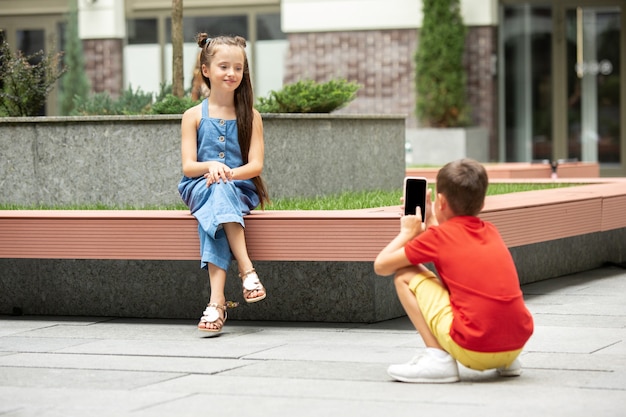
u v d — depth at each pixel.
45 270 8.72
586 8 23.02
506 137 23.47
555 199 9.48
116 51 24.61
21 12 25.31
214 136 7.77
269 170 10.25
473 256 5.61
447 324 5.64
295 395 5.54
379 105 23.09
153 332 7.74
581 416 5.02
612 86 23.06
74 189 10.23
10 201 10.41
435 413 5.09
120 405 5.37
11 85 11.44
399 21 22.91
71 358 6.71
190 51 24.92
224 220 7.30
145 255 7.79
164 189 9.98
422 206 5.92
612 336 7.32
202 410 5.23
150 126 9.98
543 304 8.86
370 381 5.87
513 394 5.49
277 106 11.38
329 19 23.27
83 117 10.12
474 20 22.58
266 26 24.50
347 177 11.24
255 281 7.34
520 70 23.28
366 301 7.94
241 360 6.56
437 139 21.95
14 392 5.72
